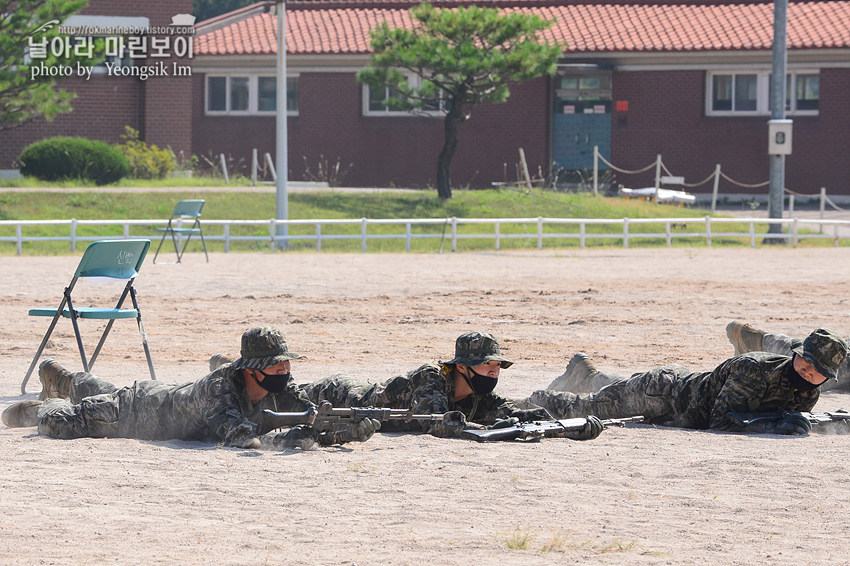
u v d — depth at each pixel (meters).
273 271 60.72
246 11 128.38
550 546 14.01
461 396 21.38
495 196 99.25
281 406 20.67
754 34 116.12
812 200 116.50
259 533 14.51
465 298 50.00
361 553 13.68
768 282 56.88
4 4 87.19
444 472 18.14
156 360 33.00
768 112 117.06
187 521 15.07
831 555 13.89
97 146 99.25
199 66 122.00
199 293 50.38
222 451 19.61
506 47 98.81
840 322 42.28
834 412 23.25
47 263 63.00
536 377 30.08
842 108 115.31
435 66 92.88
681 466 18.91
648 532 14.84
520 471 18.33
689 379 22.73
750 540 14.52
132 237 75.69
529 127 120.19
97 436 21.17
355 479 17.61
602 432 22.03
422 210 92.88
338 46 120.44
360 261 67.62
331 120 121.75
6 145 110.56
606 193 116.50
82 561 13.20
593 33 119.25
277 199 79.12
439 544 14.08
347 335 38.94
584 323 42.34
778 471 18.59
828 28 115.88
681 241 86.12
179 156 116.50
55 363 22.97
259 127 122.50
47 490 16.67
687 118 117.88
